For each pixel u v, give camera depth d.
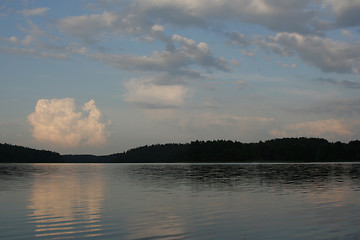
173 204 25.41
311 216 20.00
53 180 55.66
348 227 16.98
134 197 30.02
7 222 18.73
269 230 16.47
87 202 26.77
